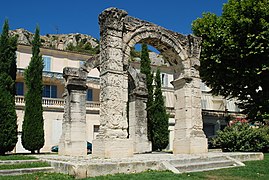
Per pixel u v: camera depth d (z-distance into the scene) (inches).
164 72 1876.2
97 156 663.1
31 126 1072.2
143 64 1336.1
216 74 1034.7
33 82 1109.1
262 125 1080.8
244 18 926.4
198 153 772.0
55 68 1633.9
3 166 546.3
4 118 946.7
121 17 724.0
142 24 771.4
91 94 1667.1
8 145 944.3
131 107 970.7
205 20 1075.3
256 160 710.5
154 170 538.6
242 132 944.9
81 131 846.5
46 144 1363.2
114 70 693.9
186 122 796.0
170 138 1625.2
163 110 1336.1
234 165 631.8
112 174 490.0
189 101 810.2
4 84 985.5
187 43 845.8
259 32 909.2
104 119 677.3
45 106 1384.1
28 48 1569.9
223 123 1787.6
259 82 944.9
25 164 561.3
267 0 926.4
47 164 556.7
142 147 945.5
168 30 816.3
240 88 1029.8
